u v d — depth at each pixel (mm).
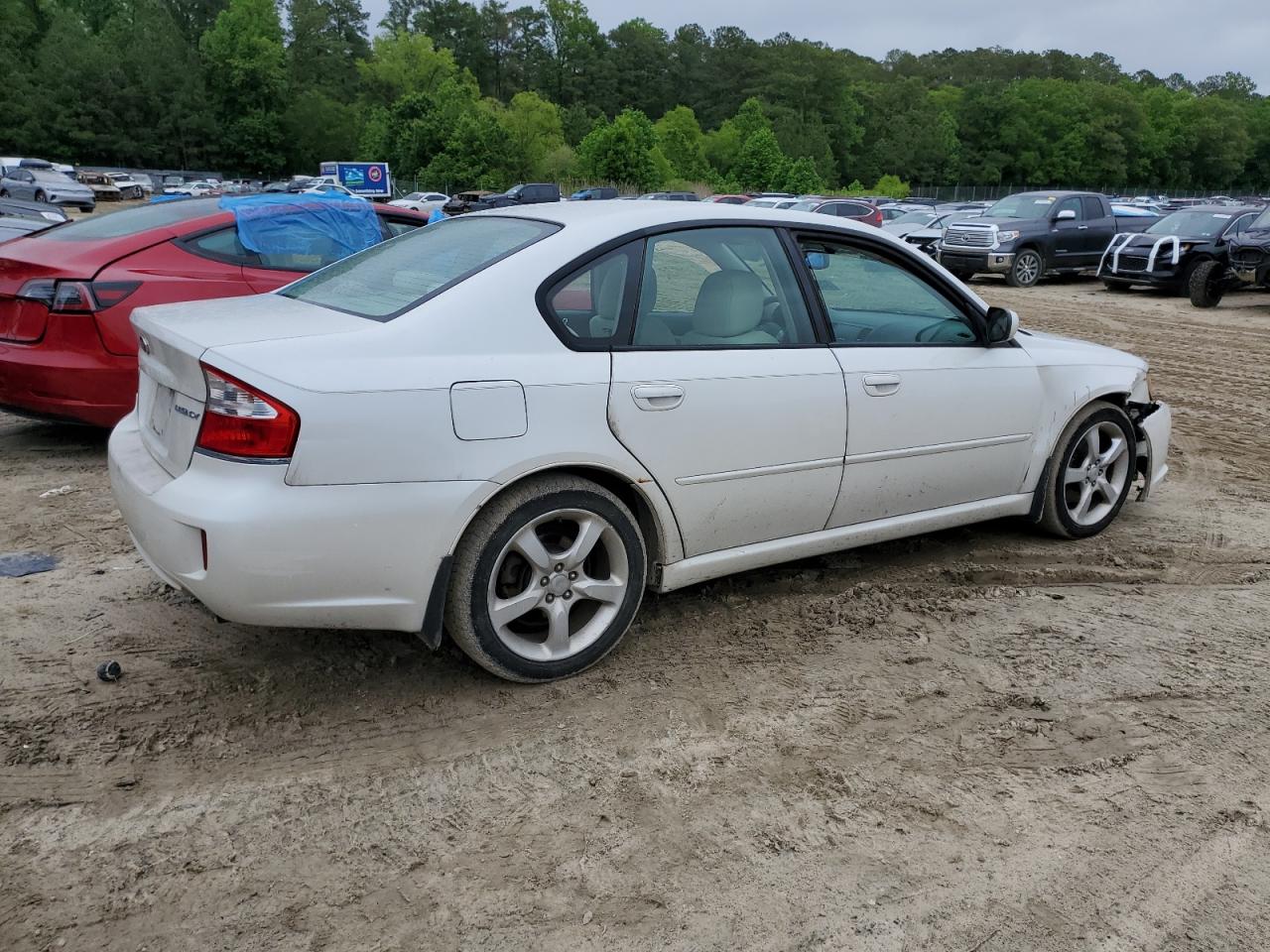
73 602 3861
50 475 5508
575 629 3439
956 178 115812
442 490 2910
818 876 2467
